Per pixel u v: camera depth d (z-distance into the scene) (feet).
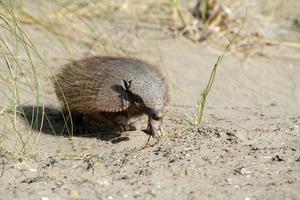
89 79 45.52
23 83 54.60
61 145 43.88
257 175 38.37
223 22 76.54
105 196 35.14
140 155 41.29
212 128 46.75
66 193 35.45
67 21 70.23
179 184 36.88
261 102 58.70
